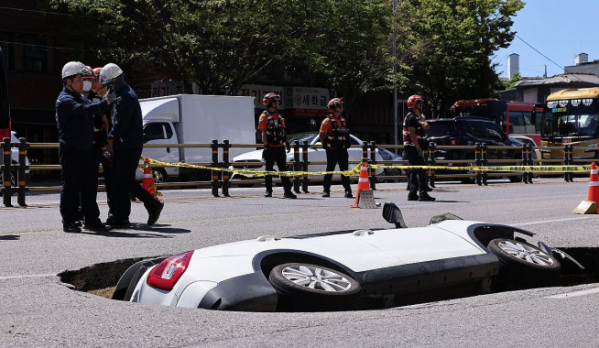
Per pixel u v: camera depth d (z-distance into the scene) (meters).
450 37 40.91
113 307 5.03
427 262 5.48
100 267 7.29
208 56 28.62
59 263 7.24
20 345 4.13
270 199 15.11
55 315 4.89
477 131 24.55
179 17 26.52
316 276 5.01
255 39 28.39
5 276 6.51
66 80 8.97
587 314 4.89
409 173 14.70
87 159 9.30
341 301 4.87
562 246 8.39
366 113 43.59
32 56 30.59
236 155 23.50
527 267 5.95
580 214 11.92
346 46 32.38
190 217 11.52
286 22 27.91
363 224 10.57
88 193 9.59
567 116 34.47
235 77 29.00
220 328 4.39
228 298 4.78
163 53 28.73
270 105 15.30
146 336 4.27
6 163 13.30
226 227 10.19
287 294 4.84
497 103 38.59
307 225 10.45
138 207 13.05
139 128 9.64
